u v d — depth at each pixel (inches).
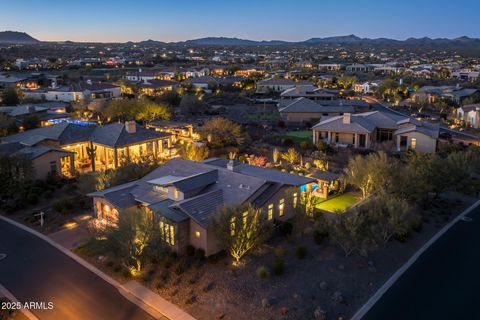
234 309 1010.7
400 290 1118.4
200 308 1017.5
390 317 1000.9
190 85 5792.3
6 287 1096.2
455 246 1392.7
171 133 2588.6
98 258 1255.5
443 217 1649.9
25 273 1168.2
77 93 4574.3
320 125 2810.0
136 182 1590.8
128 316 986.7
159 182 1425.9
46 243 1355.8
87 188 1642.5
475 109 3663.9
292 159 2284.7
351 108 3592.5
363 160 1788.9
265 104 4739.2
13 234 1421.0
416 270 1228.5
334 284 1122.7
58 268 1199.6
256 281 1126.4
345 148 2623.0
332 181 1856.5
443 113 4072.3
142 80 6195.9
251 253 1274.6
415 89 5831.7
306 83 5841.5
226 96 5265.8
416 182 1605.6
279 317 981.2
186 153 2162.9
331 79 7170.3
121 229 1138.7
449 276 1196.5
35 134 2261.3
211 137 2600.9
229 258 1245.1
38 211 1620.3
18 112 3097.9
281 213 1503.4
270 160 2400.3
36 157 1888.5
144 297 1062.4
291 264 1217.4
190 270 1182.3
